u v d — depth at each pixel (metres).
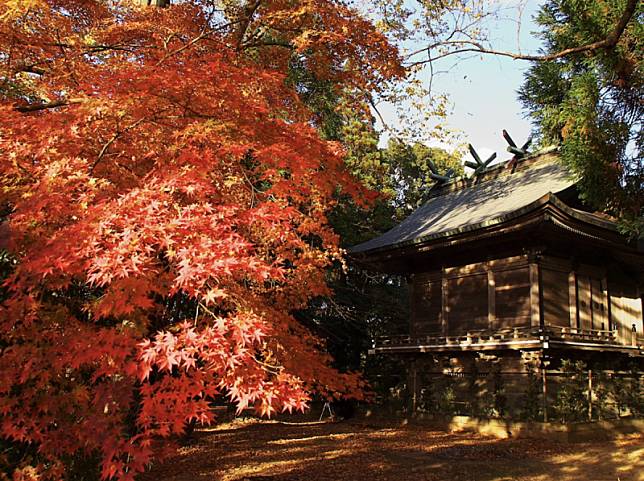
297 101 8.64
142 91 5.37
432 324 20.86
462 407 19.14
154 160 5.68
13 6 6.71
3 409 4.10
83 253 3.77
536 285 17.02
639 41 11.97
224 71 6.29
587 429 15.76
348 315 22.89
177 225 4.02
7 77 7.93
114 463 3.62
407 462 12.38
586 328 18.03
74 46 8.15
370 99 12.29
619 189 13.04
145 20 9.73
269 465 12.09
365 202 6.96
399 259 21.75
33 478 4.68
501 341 16.89
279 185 5.50
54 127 5.09
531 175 21.38
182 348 4.07
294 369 5.72
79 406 4.37
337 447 14.66
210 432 18.58
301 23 10.43
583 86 12.64
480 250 19.08
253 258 3.99
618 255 18.78
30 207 4.14
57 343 4.11
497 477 10.66
